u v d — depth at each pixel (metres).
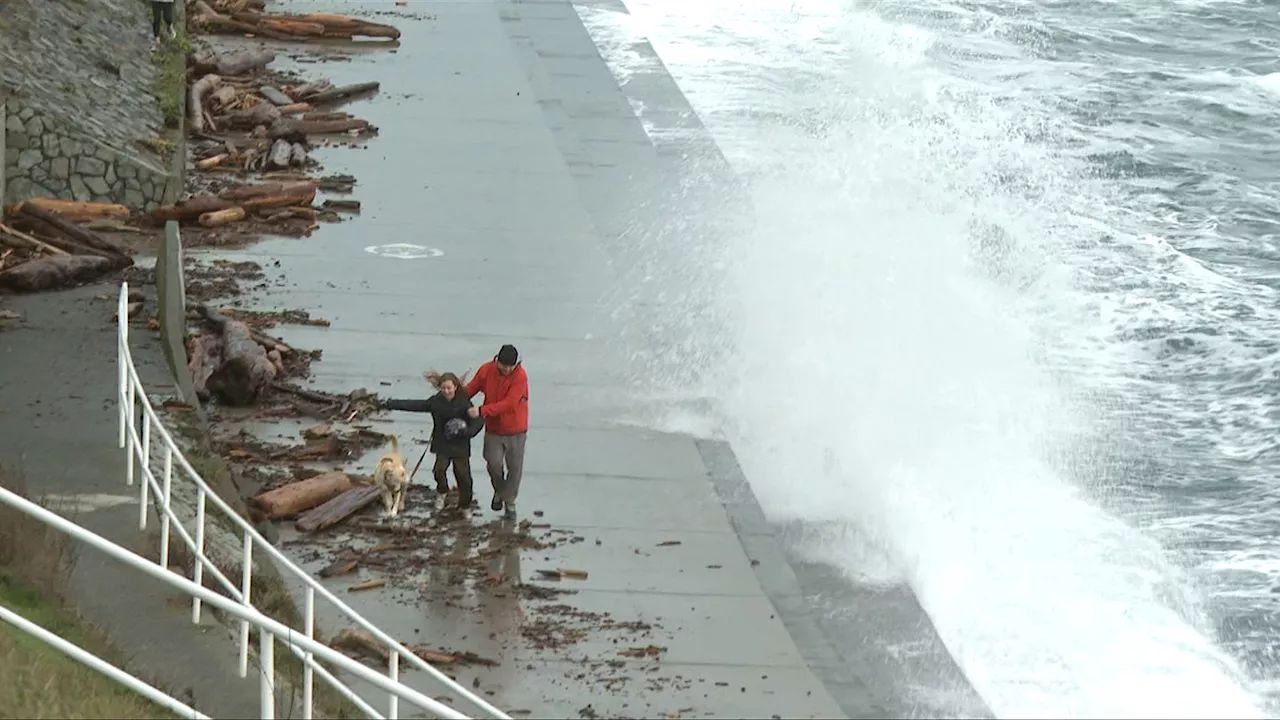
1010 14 146.88
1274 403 67.31
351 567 44.62
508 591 44.41
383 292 66.75
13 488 39.53
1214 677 44.81
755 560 47.81
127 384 46.38
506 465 48.38
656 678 40.44
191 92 88.50
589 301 67.69
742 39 122.94
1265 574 51.88
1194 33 146.62
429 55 105.81
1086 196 97.00
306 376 57.91
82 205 71.94
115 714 27.64
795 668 41.62
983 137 107.75
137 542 38.66
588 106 98.38
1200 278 83.50
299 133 84.88
